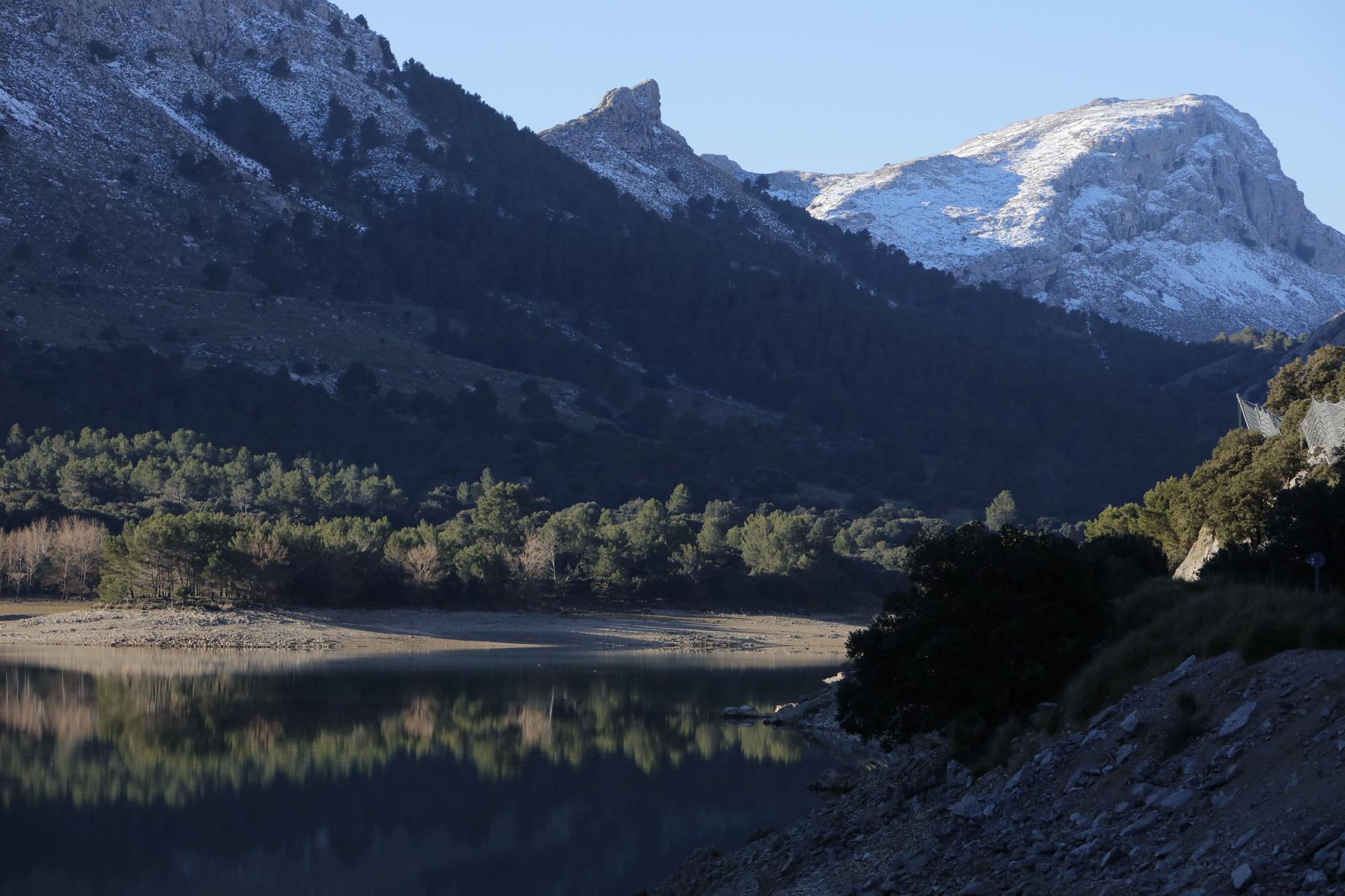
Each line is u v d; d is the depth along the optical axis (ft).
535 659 380.99
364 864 147.95
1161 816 76.13
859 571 599.98
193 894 136.98
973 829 92.38
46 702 260.42
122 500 573.74
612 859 149.07
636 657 400.67
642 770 200.44
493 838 159.33
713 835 158.20
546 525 549.54
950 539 134.82
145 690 283.18
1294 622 90.17
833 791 176.35
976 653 125.18
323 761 207.62
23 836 158.20
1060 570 127.34
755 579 564.30
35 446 645.51
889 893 88.28
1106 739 92.07
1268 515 178.29
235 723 241.55
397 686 304.50
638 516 579.07
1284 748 74.18
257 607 439.63
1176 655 101.14
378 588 472.85
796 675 348.79
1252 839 66.90
